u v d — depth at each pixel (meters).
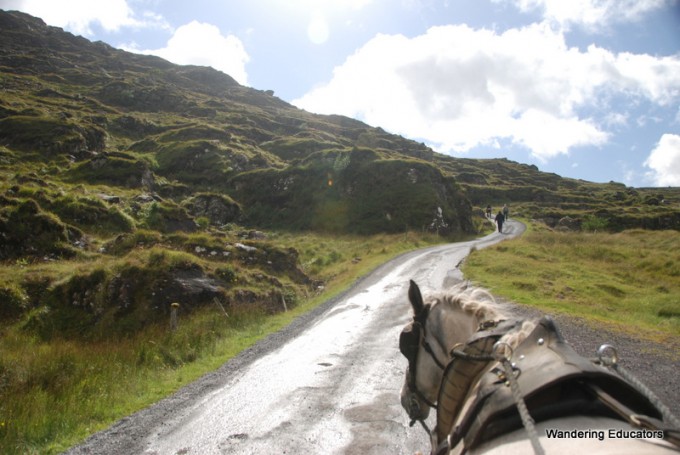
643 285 19.75
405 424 6.11
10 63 110.06
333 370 8.73
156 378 8.88
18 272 18.69
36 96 87.31
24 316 16.38
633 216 73.25
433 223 49.56
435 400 2.90
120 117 82.75
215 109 103.19
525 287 17.64
